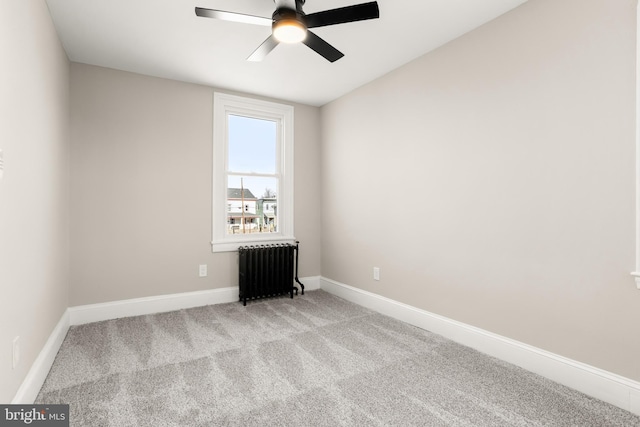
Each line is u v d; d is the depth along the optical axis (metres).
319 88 3.39
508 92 2.07
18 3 1.45
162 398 1.68
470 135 2.30
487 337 2.20
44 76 1.91
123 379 1.87
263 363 2.08
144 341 2.40
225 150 3.48
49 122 2.04
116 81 2.89
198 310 3.15
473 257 2.29
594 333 1.71
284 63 2.80
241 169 3.60
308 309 3.20
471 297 2.32
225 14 1.69
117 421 1.50
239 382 1.85
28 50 1.60
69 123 2.71
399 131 2.89
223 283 3.44
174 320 2.86
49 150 2.05
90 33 2.31
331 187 3.82
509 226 2.08
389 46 2.52
